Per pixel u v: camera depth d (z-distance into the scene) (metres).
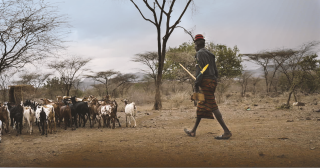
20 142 6.75
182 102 22.12
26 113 8.84
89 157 4.30
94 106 10.77
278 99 20.75
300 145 4.54
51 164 3.97
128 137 6.37
